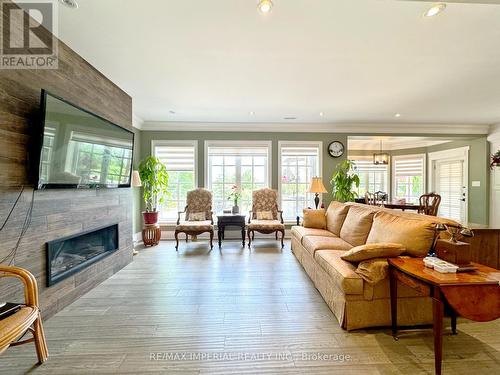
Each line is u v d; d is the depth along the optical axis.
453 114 4.64
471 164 5.76
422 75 2.97
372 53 2.47
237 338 1.82
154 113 4.57
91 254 2.81
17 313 1.39
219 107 4.21
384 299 1.93
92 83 2.72
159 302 2.38
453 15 1.90
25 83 1.89
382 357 1.63
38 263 2.00
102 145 2.73
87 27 2.06
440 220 2.02
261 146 5.36
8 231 1.75
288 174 5.53
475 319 1.36
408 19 1.96
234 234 5.17
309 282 2.84
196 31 2.12
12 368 1.52
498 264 2.24
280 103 3.99
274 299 2.43
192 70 2.84
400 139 6.37
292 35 2.18
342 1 1.77
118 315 2.14
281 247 4.42
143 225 4.91
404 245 2.00
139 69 2.81
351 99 3.80
